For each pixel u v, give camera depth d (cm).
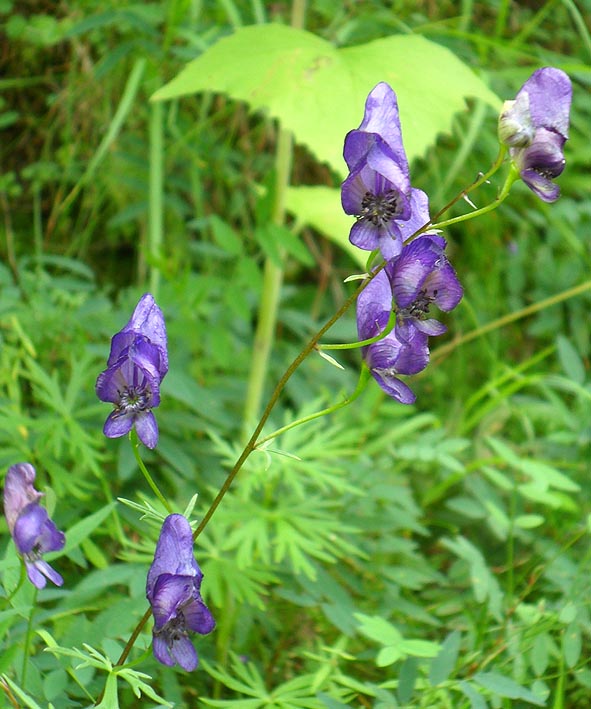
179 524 34
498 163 35
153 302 36
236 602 52
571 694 49
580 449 63
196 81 53
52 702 39
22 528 34
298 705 44
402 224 36
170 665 34
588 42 61
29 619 38
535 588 54
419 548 64
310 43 53
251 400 62
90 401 57
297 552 50
